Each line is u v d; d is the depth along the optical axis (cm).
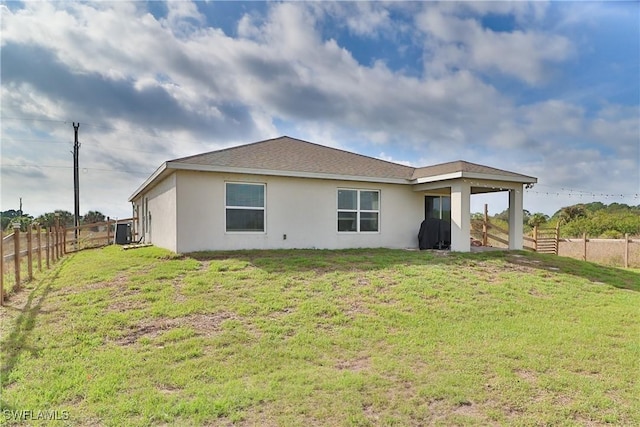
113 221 1914
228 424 322
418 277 887
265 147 1398
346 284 809
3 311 652
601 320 650
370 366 449
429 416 338
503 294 796
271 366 446
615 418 335
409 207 1462
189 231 1093
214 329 564
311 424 322
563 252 1805
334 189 1316
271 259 1017
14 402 355
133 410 343
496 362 462
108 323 574
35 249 1066
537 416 338
